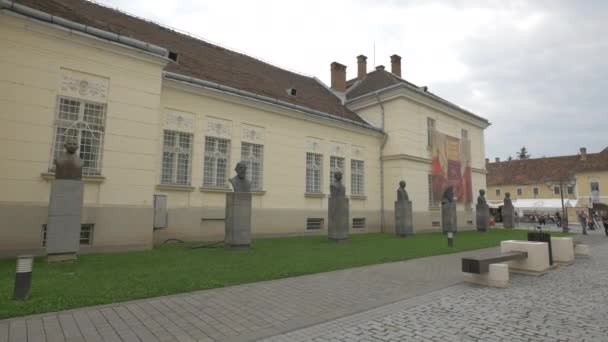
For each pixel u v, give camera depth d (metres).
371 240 16.02
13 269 7.66
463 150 27.28
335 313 5.36
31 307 5.14
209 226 14.44
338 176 14.84
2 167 9.40
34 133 9.91
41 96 10.07
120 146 11.19
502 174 57.16
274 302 5.89
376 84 25.41
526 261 8.70
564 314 5.42
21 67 9.82
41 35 10.14
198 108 14.62
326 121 19.48
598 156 49.47
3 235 9.30
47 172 9.98
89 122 10.87
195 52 17.80
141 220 11.36
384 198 22.47
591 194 47.44
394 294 6.54
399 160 21.98
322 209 18.97
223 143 15.41
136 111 11.57
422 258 10.94
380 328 4.73
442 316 5.27
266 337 4.38
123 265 8.43
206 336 4.38
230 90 15.38
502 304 5.96
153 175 11.74
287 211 17.36
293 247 12.62
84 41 10.76
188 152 14.29
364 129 21.56
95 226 10.54
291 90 20.33
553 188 50.81
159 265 8.51
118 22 16.06
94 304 5.51
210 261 9.23
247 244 11.78
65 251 8.75
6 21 9.63
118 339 4.23
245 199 11.84
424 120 24.05
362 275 8.20
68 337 4.25
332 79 26.84
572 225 39.00
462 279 7.89
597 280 8.05
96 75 10.97
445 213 21.20
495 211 44.19
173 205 13.59
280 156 17.38
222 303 5.77
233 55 20.80
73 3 15.25
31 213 9.71
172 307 5.50
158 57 11.98
